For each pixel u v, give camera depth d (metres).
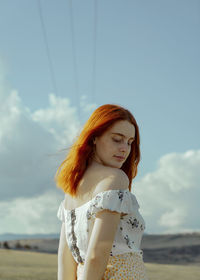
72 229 1.59
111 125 1.58
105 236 1.41
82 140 1.60
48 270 10.84
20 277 8.84
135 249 1.50
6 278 8.58
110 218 1.43
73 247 1.60
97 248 1.39
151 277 10.69
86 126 1.62
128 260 1.47
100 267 1.38
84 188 1.55
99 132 1.58
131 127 1.61
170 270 13.05
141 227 1.53
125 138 1.60
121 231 1.49
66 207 1.67
